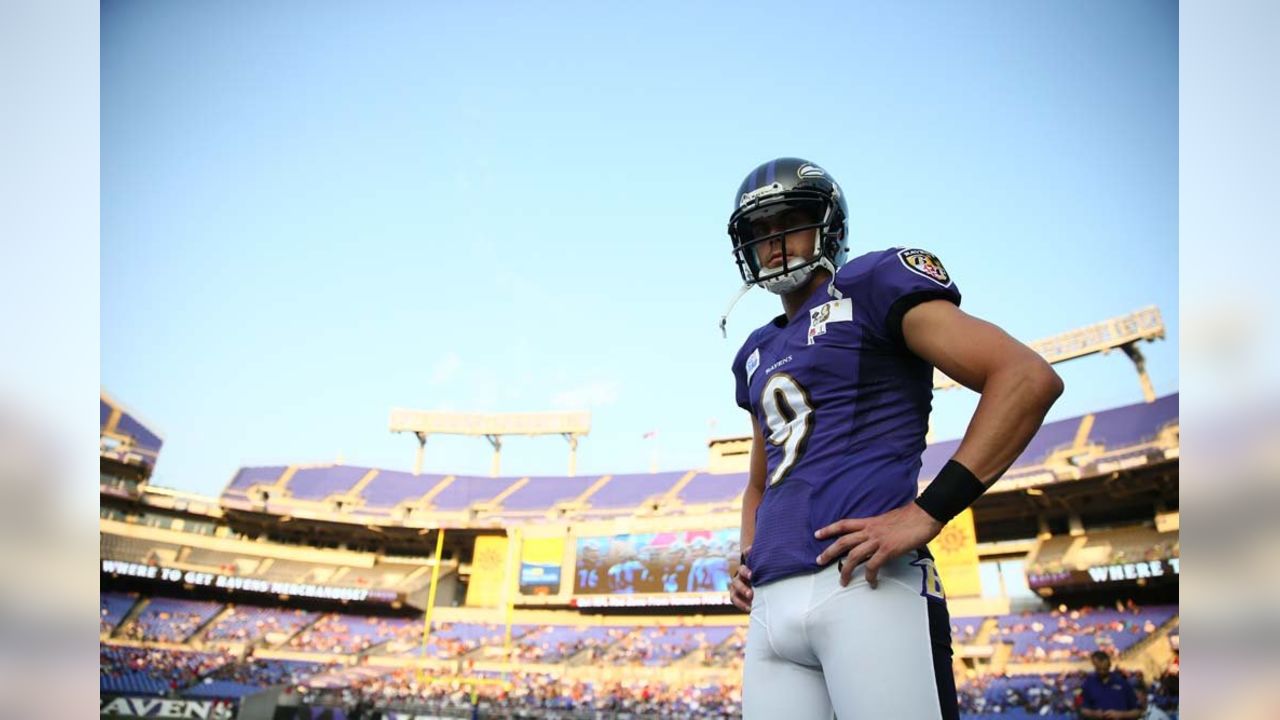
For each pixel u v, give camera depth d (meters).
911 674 1.02
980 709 11.39
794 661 1.17
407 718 12.88
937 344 1.12
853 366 1.20
